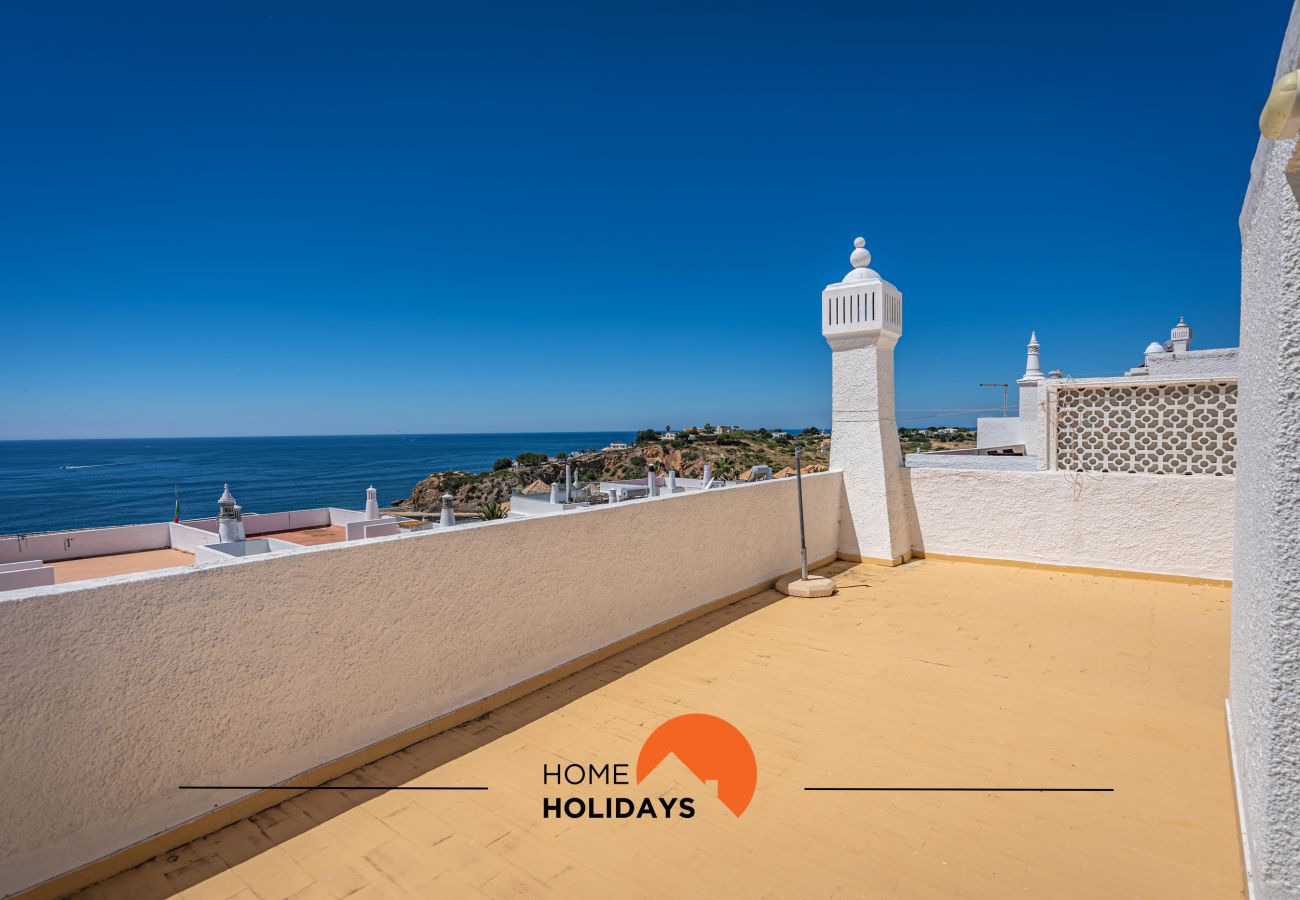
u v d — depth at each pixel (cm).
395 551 310
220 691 251
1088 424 625
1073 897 211
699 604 517
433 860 232
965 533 690
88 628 219
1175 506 580
